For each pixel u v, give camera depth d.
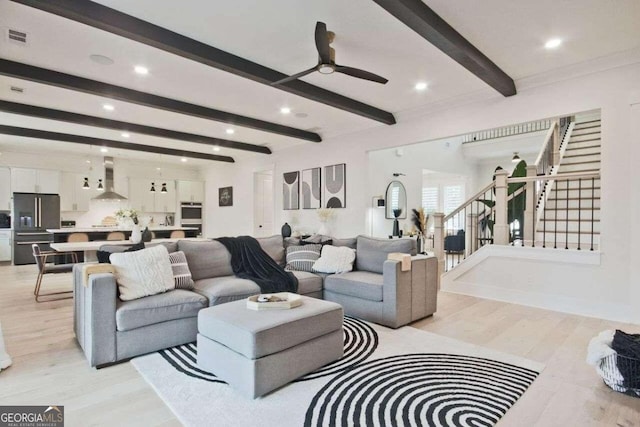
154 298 2.78
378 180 6.96
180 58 3.41
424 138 5.10
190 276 3.29
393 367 2.50
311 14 2.71
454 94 4.52
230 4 2.58
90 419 1.87
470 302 4.36
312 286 3.83
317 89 4.23
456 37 2.97
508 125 4.26
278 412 1.94
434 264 3.83
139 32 2.77
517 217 5.34
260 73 3.62
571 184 5.54
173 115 5.34
